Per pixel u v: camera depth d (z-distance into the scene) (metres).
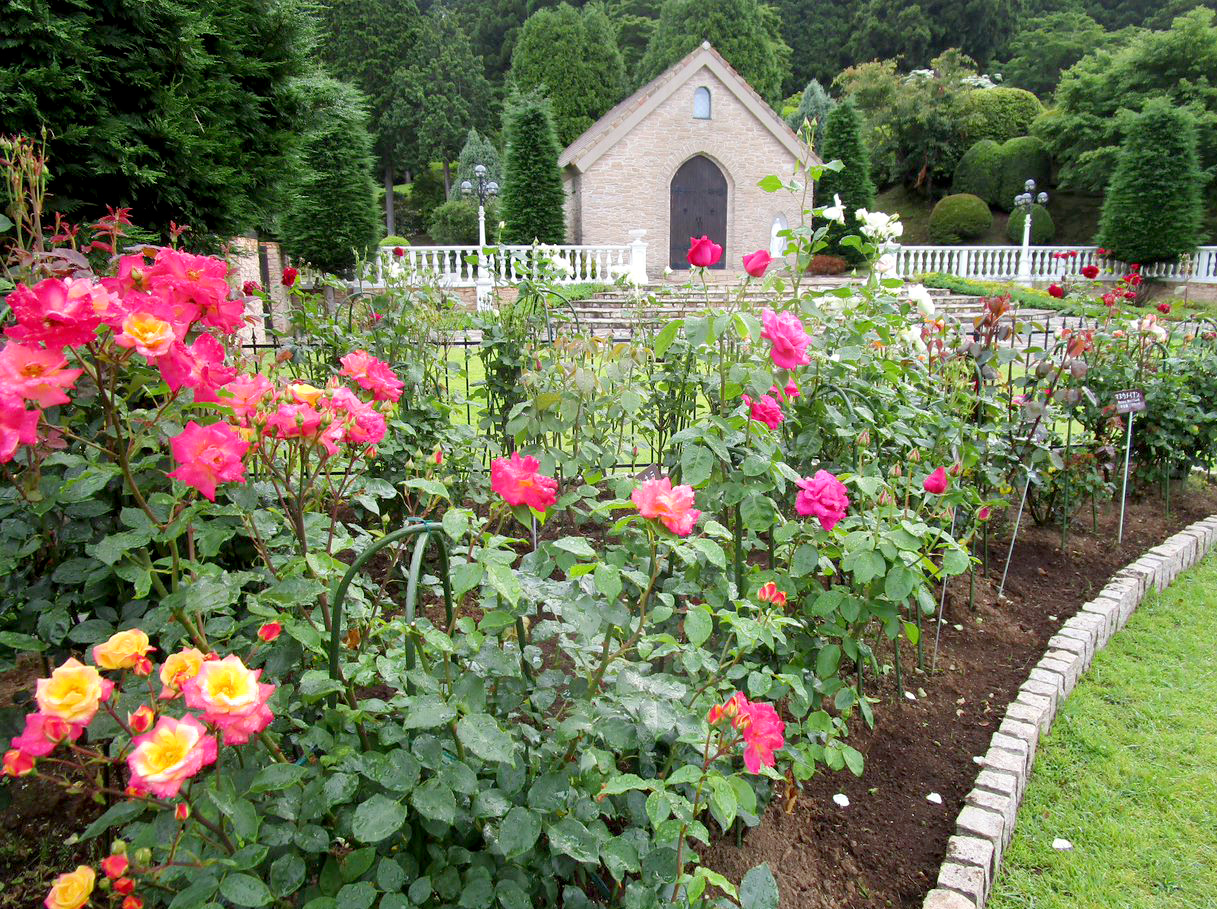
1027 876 2.07
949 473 2.84
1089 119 22.97
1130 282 4.88
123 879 1.00
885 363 2.90
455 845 1.32
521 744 1.32
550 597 1.43
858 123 18.66
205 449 1.27
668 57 31.38
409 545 2.66
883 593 2.14
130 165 3.77
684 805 1.29
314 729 1.27
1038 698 2.64
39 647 1.41
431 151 32.78
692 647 1.55
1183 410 4.29
